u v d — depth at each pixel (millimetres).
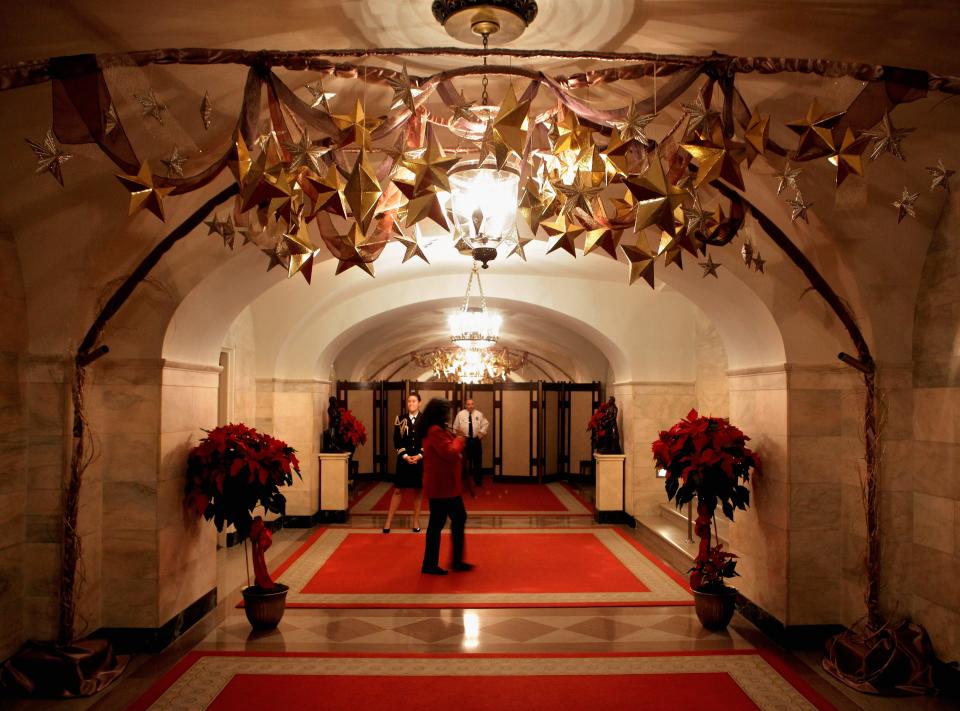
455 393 16625
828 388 5562
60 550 4816
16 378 4766
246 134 2875
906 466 5074
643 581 7246
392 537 9656
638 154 3238
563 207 3006
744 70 2939
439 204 2924
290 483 5863
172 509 5500
